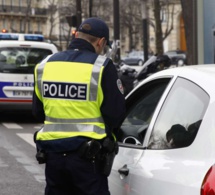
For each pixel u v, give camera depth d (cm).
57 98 418
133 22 6519
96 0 6250
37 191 823
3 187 842
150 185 386
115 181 454
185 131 386
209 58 1410
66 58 425
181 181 353
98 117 414
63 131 412
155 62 1538
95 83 411
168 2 5606
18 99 1572
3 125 1576
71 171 405
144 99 500
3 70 1566
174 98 428
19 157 1091
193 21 1422
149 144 429
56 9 7000
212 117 365
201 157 356
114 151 423
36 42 1600
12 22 9025
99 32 432
